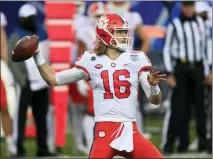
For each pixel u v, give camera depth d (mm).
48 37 25219
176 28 26359
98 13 25344
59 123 25906
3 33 25547
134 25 26297
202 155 26281
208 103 27875
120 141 16000
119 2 26000
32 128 31766
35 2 33250
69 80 16484
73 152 27484
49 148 26234
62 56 25172
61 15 25109
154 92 16016
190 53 26406
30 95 25609
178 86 26453
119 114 16141
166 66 26391
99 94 16312
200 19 26688
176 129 26547
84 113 26500
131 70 16359
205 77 26844
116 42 16312
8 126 25500
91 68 16375
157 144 29719
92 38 25391
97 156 15922
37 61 16375
